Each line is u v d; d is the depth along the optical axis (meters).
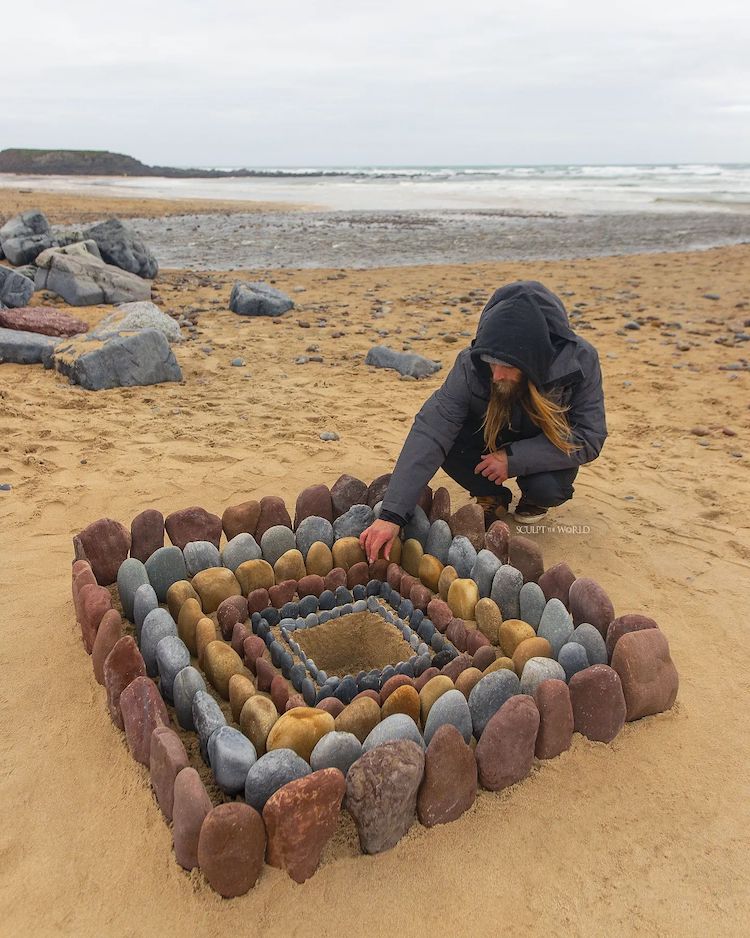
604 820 2.06
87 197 26.70
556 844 1.98
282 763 1.90
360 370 6.34
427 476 3.05
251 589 2.83
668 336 7.63
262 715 2.10
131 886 1.83
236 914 1.77
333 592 2.89
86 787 2.11
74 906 1.79
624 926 1.78
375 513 3.12
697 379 6.18
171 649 2.33
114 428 4.85
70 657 2.65
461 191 38.19
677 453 4.70
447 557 2.98
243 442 4.69
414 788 1.92
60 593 3.04
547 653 2.45
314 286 10.40
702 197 30.33
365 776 1.86
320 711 2.11
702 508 3.98
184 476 4.16
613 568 3.39
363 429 4.98
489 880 1.87
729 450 4.75
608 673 2.25
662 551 3.55
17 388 5.57
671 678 2.42
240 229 18.75
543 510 3.78
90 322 7.56
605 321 8.26
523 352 2.80
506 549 2.91
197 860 1.82
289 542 2.98
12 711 2.40
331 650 2.83
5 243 9.38
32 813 2.03
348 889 1.83
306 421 5.11
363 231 18.53
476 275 11.48
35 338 6.34
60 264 8.49
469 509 3.04
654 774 2.21
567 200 30.00
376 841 1.90
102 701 2.44
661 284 10.63
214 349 6.89
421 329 7.80
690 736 2.37
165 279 10.55
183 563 2.79
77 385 5.71
